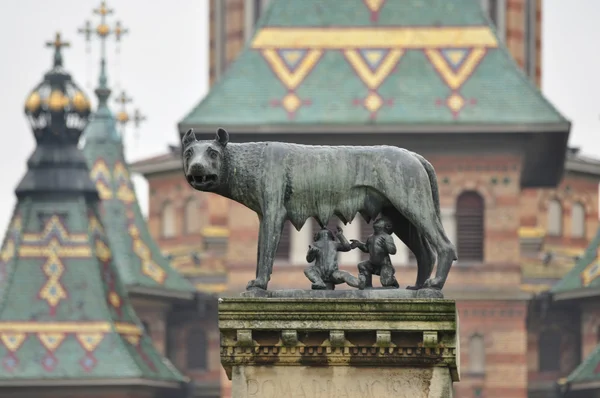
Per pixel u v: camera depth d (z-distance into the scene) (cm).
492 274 14375
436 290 4050
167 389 14625
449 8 14762
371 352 3994
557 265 17150
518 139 14312
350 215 4119
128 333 14488
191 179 4116
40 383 13938
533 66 17988
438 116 14225
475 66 14525
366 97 14288
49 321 14212
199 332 16750
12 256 14500
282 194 4103
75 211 14662
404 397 3994
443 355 3988
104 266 14612
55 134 14725
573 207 18475
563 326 16300
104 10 17488
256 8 17738
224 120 14125
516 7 17675
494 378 14375
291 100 14250
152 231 18688
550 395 16300
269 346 3994
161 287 16312
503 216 14388
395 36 14638
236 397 3997
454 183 14388
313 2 14725
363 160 4119
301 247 14062
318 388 4000
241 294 4047
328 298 4000
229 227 14275
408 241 4184
